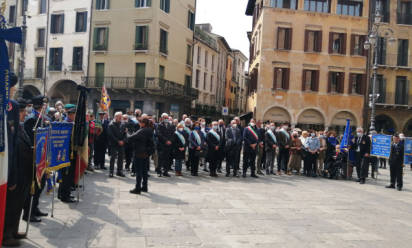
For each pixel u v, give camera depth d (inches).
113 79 1259.8
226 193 382.6
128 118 559.5
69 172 302.5
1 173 158.6
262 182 481.4
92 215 266.8
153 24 1217.4
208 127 625.6
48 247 196.4
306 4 1182.3
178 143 498.9
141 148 354.6
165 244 210.5
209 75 1813.5
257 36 1301.7
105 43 1277.1
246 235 235.3
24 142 215.8
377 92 1220.5
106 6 1284.4
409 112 1240.2
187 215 280.5
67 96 1393.9
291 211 312.5
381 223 286.7
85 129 304.5
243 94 2871.6
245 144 522.9
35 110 260.1
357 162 569.0
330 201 370.0
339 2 1192.2
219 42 1964.8
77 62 1336.1
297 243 223.6
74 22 1334.9
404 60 1226.0
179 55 1414.9
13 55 1380.4
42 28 1398.9
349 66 1190.9
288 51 1170.0
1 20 152.3
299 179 538.0
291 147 580.1
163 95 1250.0
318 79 1178.6
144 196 345.1
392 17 1216.8
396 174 492.7
